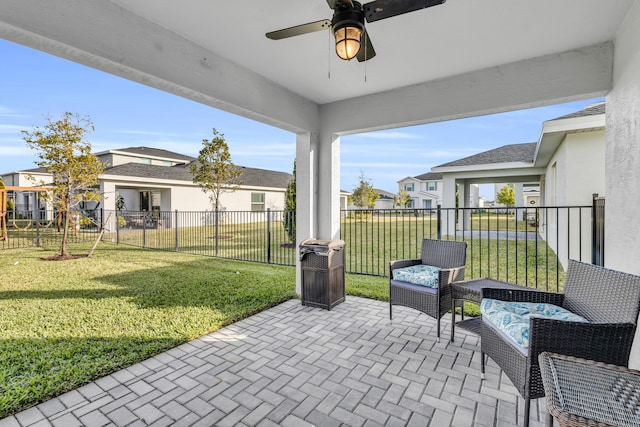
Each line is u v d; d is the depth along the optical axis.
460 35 2.68
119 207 16.97
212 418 2.03
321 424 1.98
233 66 3.21
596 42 2.81
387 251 8.72
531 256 7.81
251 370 2.61
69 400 2.18
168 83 2.66
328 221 4.50
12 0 1.81
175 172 17.58
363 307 4.17
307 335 3.29
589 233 6.17
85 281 5.44
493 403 2.17
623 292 1.83
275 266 6.94
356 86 3.84
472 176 12.70
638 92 2.20
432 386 2.38
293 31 2.10
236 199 18.97
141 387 2.35
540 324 1.74
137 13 2.38
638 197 2.21
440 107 3.60
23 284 5.22
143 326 3.42
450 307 3.23
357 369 2.62
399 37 2.71
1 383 2.31
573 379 1.33
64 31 2.01
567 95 2.96
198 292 4.77
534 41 2.79
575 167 6.31
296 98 4.09
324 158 4.52
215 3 2.26
